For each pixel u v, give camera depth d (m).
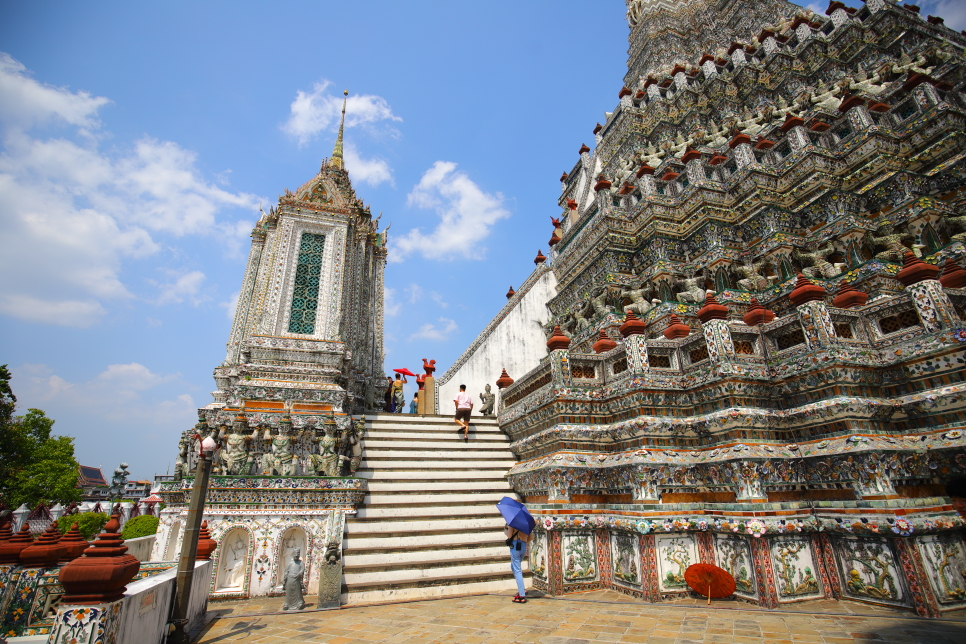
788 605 6.81
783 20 25.36
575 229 19.97
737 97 22.94
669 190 16.70
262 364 12.68
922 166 13.43
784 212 14.22
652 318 13.66
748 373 8.28
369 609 7.51
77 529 6.25
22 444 30.14
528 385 12.16
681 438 8.81
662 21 30.86
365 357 20.36
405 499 10.48
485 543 9.63
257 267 19.83
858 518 6.79
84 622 4.10
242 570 8.93
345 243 15.02
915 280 7.51
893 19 20.59
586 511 9.00
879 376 7.76
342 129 24.31
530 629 6.08
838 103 16.36
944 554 6.49
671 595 7.50
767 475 7.56
